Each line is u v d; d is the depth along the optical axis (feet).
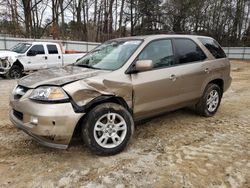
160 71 14.20
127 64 13.00
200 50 17.21
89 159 11.90
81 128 11.80
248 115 19.54
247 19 157.99
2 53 38.32
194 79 16.20
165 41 15.15
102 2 114.01
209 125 16.88
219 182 10.25
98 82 11.71
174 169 11.16
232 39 158.92
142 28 138.21
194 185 10.03
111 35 115.44
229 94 28.55
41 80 11.71
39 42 42.14
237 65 85.81
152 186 9.94
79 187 9.84
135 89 12.92
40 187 9.81
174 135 15.01
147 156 12.29
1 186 9.84
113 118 12.04
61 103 10.76
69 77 11.76
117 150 12.26
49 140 10.92
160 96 14.19
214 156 12.44
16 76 38.83
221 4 158.10
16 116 12.34
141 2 134.31
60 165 11.38
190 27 152.46
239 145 13.79
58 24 93.86
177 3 144.25
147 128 16.06
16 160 11.76
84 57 16.20
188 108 20.47
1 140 13.85
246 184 10.15
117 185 9.98
